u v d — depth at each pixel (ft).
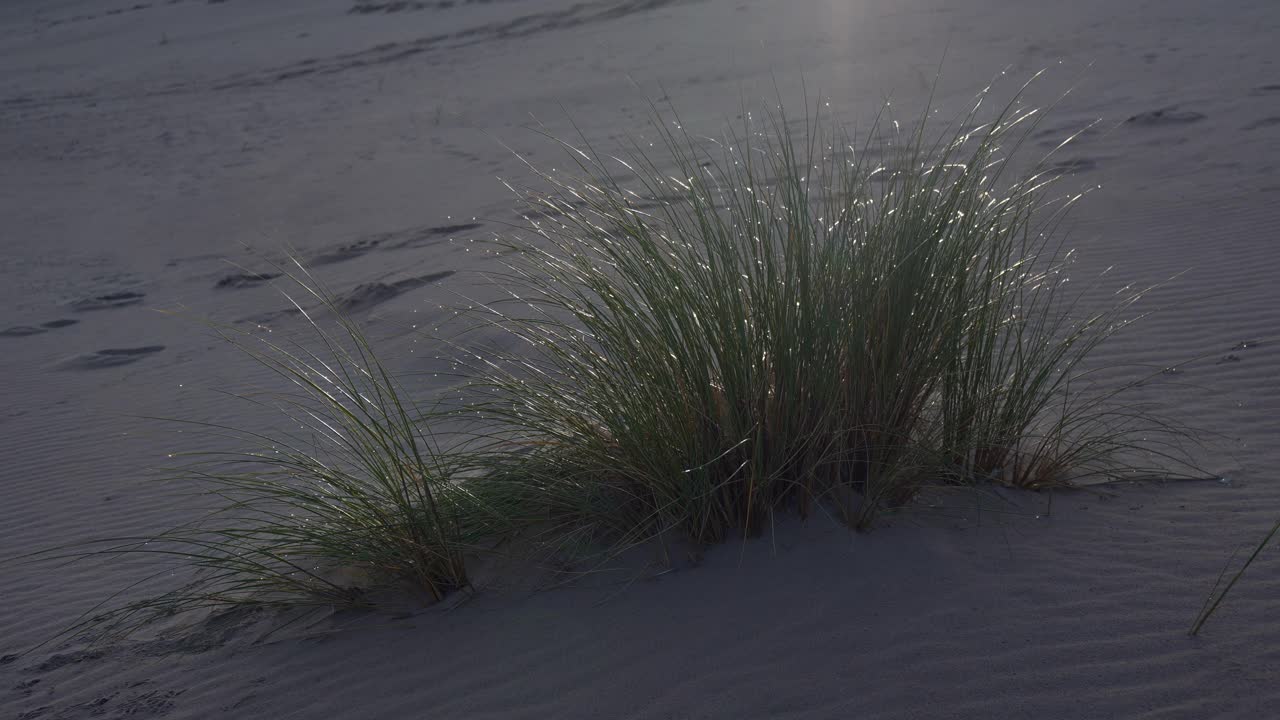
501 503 11.19
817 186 16.08
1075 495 11.25
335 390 19.21
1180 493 11.18
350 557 11.07
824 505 10.79
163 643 10.71
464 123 58.18
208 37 141.28
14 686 10.22
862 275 10.70
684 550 10.54
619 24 96.99
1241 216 22.33
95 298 31.71
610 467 10.84
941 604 9.26
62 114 86.07
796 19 83.46
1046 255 21.49
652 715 8.36
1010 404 11.62
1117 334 16.85
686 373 10.43
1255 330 16.26
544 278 14.48
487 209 36.58
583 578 10.43
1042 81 44.57
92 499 15.87
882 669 8.54
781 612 9.37
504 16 115.85
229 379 21.75
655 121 48.11
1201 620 8.60
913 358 10.75
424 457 12.96
